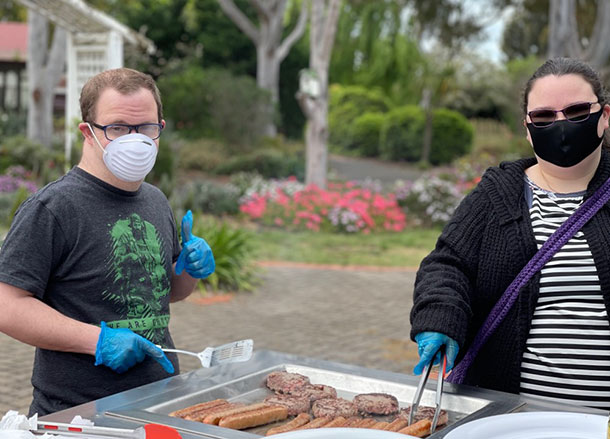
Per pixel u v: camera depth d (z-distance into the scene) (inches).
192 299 339.0
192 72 1093.1
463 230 90.4
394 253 511.8
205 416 72.2
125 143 84.7
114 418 70.5
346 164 1221.1
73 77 526.3
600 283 85.1
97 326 85.5
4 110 1237.7
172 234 100.0
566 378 85.1
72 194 87.6
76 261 87.0
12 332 82.0
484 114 1557.6
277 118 1075.3
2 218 512.1
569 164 87.4
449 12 1135.6
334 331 295.4
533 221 89.4
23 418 65.2
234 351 80.2
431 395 79.5
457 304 82.3
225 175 918.4
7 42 1290.6
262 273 414.0
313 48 703.1
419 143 1252.5
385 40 1513.3
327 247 526.6
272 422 74.1
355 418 74.6
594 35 756.6
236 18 1200.8
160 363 84.4
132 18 1307.8
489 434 64.4
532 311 87.0
